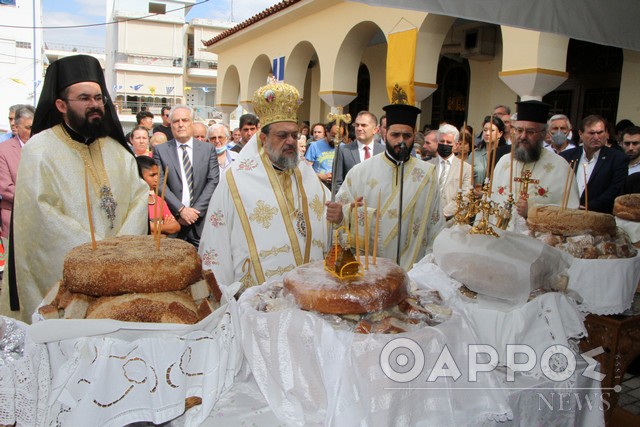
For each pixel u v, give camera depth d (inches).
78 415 50.9
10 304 91.4
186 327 54.9
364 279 61.9
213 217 103.4
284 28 474.0
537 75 241.6
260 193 102.3
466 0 112.3
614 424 102.9
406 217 123.4
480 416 60.0
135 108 1347.2
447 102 452.1
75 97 90.9
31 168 90.7
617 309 85.4
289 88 100.5
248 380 67.1
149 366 53.6
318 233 107.1
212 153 191.3
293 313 58.7
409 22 309.6
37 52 1139.9
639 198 111.6
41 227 89.0
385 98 508.1
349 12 372.2
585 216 91.3
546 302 73.2
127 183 100.9
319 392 57.9
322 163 243.3
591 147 163.6
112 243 64.9
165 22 1364.4
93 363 52.3
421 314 61.5
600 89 350.9
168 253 60.2
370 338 55.0
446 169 179.0
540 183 131.7
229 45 612.4
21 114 182.4
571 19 131.7
